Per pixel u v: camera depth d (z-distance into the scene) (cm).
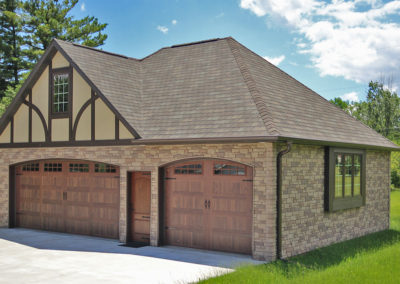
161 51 1833
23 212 1680
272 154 1095
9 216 1688
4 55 3516
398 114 4322
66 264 1059
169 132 1273
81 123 1465
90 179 1491
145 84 1612
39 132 1575
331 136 1333
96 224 1470
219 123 1212
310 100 1580
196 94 1410
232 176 1188
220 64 1529
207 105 1324
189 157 1241
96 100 1434
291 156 1167
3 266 1041
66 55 1483
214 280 881
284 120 1202
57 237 1465
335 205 1338
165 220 1312
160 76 1630
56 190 1584
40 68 1560
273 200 1094
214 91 1383
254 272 945
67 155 1512
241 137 1094
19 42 3581
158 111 1405
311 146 1256
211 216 1224
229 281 880
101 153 1430
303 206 1212
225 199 1200
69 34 3544
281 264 1048
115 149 1399
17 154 1662
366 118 4425
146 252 1205
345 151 1405
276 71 1650
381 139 1738
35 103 1591
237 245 1175
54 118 1536
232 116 1220
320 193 1295
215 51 1636
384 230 1716
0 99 3403
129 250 1235
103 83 1455
